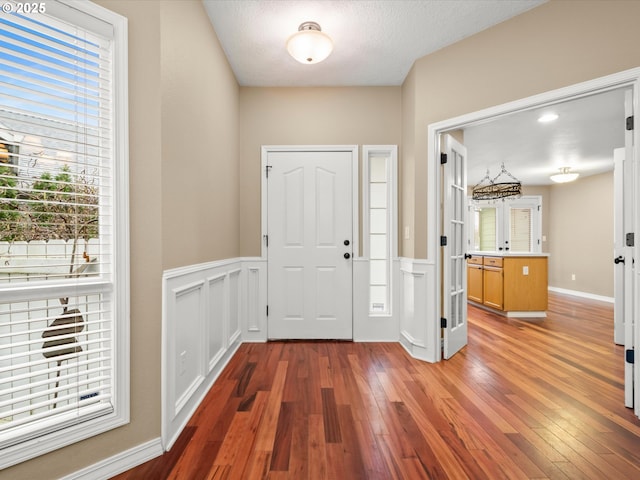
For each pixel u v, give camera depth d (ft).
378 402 6.53
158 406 5.00
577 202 21.48
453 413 6.12
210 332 7.33
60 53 4.33
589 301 18.84
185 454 4.96
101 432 4.41
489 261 15.61
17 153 3.92
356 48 8.53
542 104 7.02
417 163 9.14
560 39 6.71
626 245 6.34
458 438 5.34
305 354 9.31
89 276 4.56
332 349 9.76
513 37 7.36
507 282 14.56
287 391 7.00
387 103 10.52
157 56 4.94
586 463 4.76
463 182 10.31
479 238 24.58
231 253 9.30
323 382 7.45
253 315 10.56
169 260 5.31
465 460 4.81
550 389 7.14
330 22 7.51
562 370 8.21
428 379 7.64
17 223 3.91
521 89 7.25
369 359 8.93
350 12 7.17
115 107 4.49
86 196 4.31
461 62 8.21
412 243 9.40
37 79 3.93
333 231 10.59
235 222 9.82
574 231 21.68
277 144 10.52
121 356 4.57
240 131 10.48
